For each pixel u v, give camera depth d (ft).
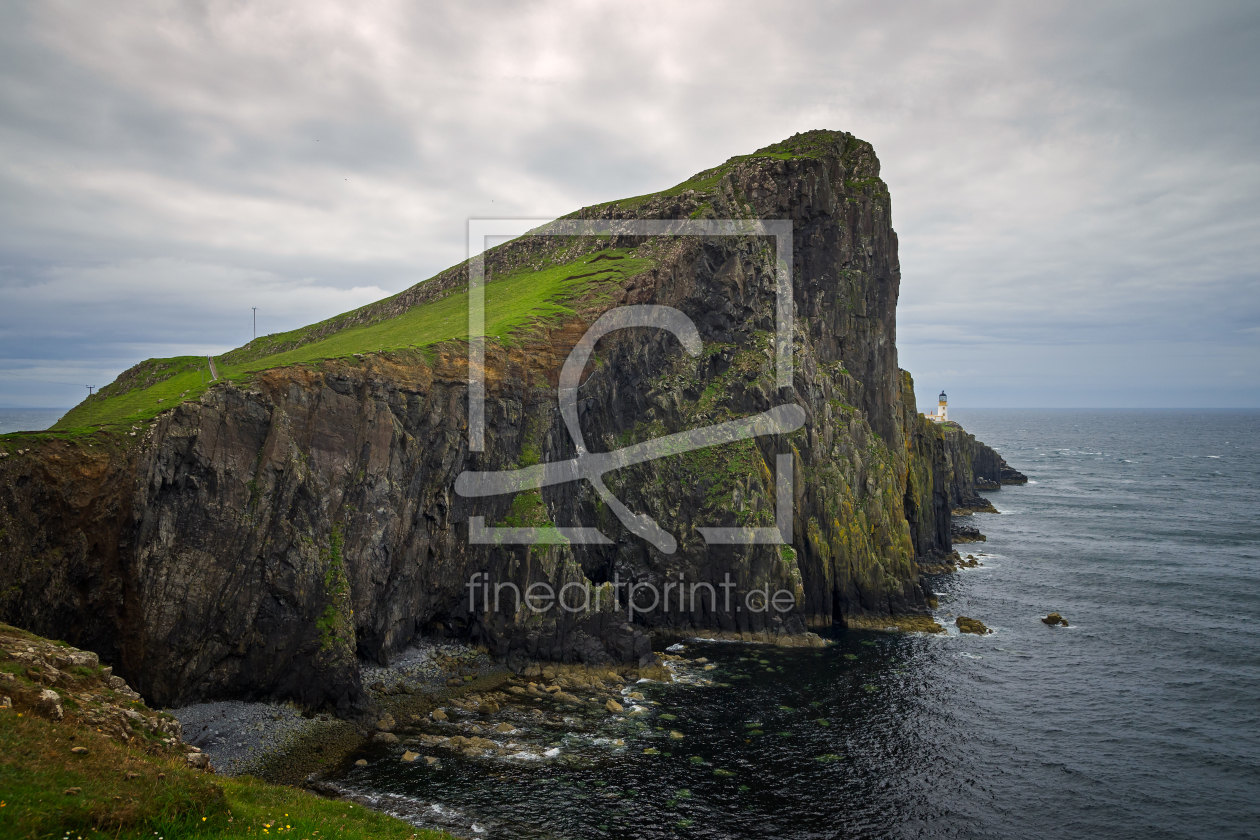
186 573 181.68
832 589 313.73
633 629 252.83
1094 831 160.66
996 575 392.88
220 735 174.70
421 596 240.94
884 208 417.28
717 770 177.78
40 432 169.68
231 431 192.85
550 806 156.76
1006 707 221.66
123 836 75.05
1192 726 211.41
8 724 83.51
